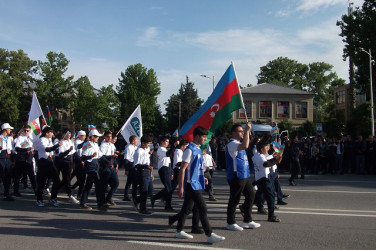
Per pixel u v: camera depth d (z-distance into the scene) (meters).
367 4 28.28
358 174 16.81
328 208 8.31
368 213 7.77
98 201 8.23
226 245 5.34
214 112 7.48
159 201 9.41
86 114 47.38
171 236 5.91
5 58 52.81
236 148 6.13
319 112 76.00
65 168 9.07
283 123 39.72
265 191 6.98
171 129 65.69
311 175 16.42
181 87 65.06
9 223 6.77
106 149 8.55
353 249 5.17
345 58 29.97
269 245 5.34
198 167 5.60
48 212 7.87
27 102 52.84
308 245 5.35
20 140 9.86
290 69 78.12
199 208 5.52
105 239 5.71
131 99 60.19
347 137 17.31
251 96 51.53
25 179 11.17
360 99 54.44
